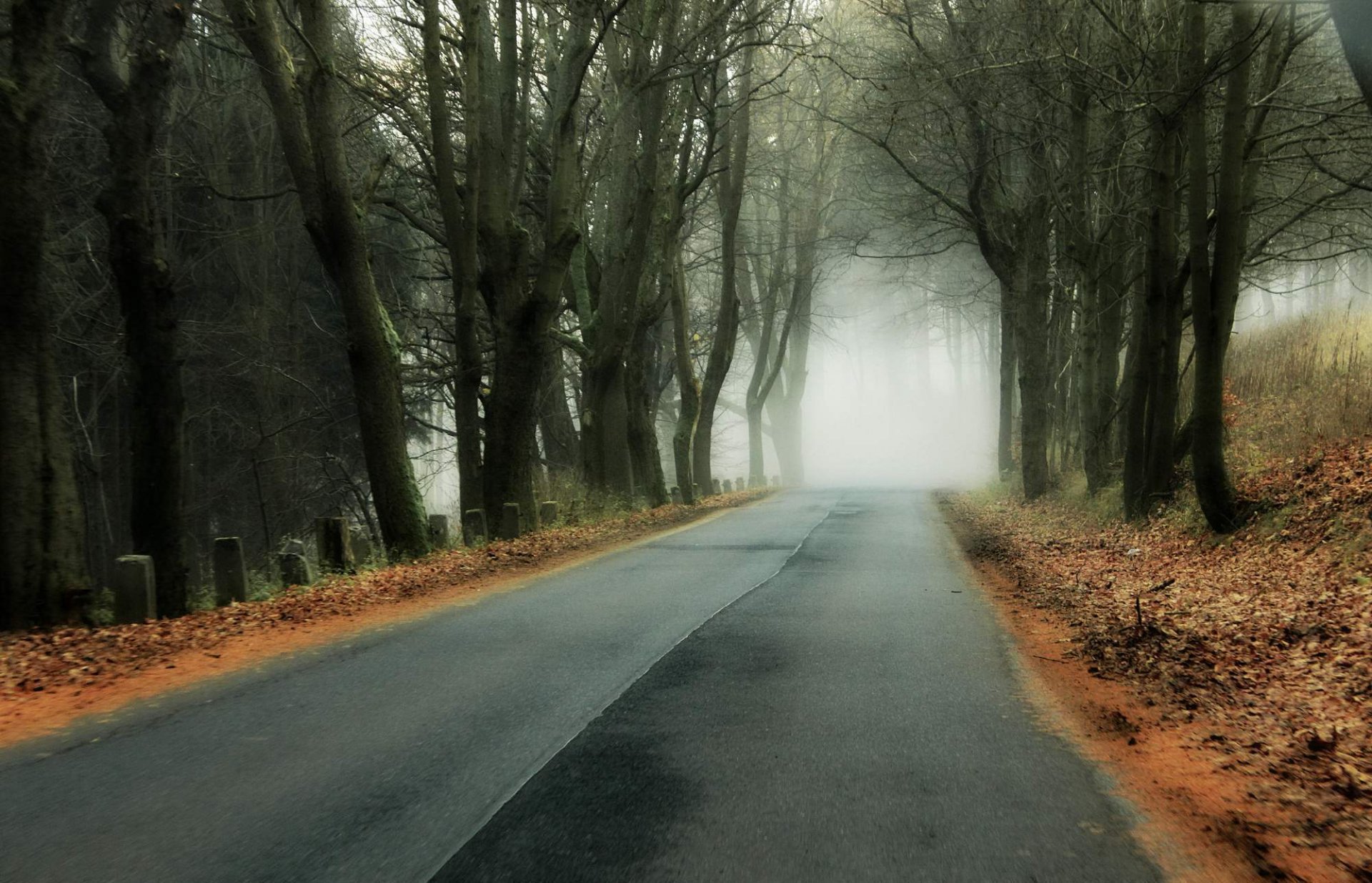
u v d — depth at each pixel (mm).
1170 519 16422
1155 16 15922
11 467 10781
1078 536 18188
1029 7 17734
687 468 31375
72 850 4367
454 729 6254
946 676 7660
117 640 9375
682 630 9609
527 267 20391
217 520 34156
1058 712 6625
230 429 32969
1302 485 13734
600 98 25766
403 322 32188
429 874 4109
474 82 19531
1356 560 10180
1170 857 4270
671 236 28359
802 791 5070
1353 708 6199
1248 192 16547
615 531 21484
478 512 18391
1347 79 18453
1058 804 4891
